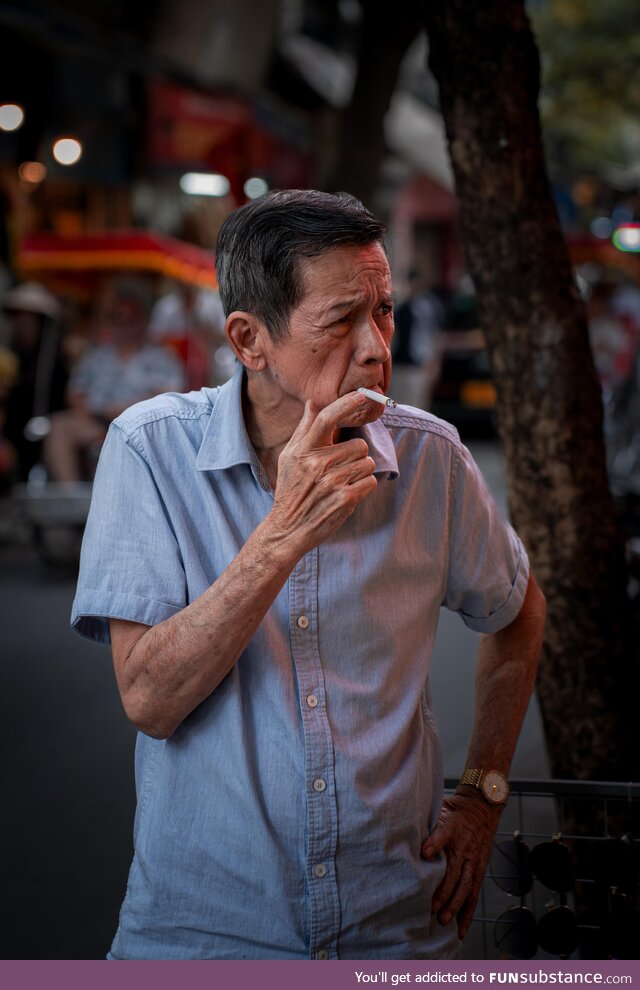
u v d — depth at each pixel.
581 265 17.34
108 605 1.70
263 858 1.69
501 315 2.72
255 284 1.64
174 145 12.47
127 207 13.68
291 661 1.72
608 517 2.76
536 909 2.64
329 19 23.61
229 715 1.71
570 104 23.98
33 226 13.41
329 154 17.19
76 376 9.28
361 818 1.70
